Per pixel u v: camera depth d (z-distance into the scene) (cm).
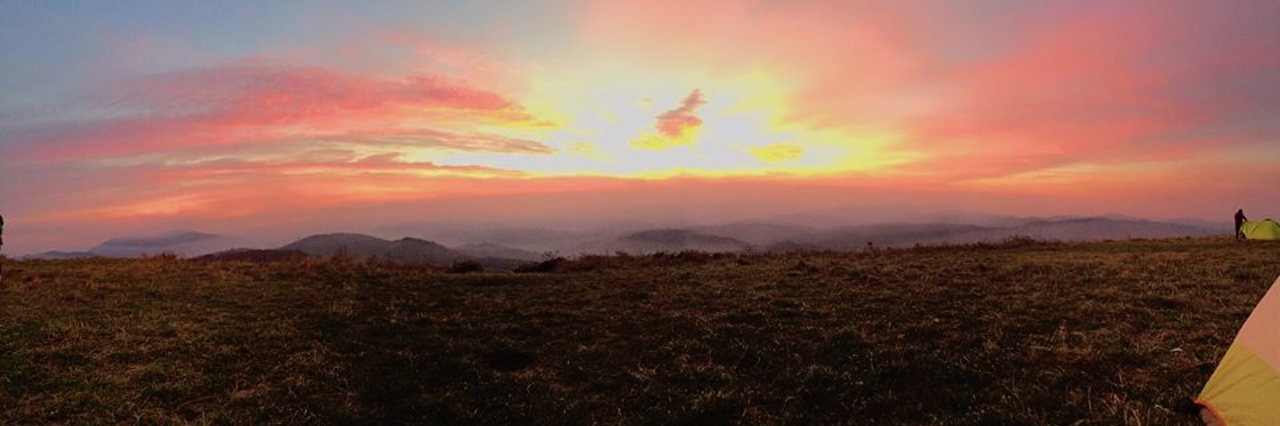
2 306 1541
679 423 945
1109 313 1365
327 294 1778
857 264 2306
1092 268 1948
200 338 1312
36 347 1219
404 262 2573
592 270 2423
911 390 1014
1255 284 1588
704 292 1784
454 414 991
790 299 1638
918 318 1420
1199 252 2342
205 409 992
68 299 1636
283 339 1327
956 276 1920
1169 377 984
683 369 1142
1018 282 1777
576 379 1137
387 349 1278
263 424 948
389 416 982
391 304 1662
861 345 1234
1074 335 1223
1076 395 934
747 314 1493
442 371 1162
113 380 1077
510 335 1395
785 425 923
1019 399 936
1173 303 1425
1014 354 1128
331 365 1180
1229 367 834
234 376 1120
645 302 1683
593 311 1595
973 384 1020
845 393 1009
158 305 1590
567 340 1350
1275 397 754
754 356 1207
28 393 1019
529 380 1120
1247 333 832
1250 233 2942
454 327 1442
